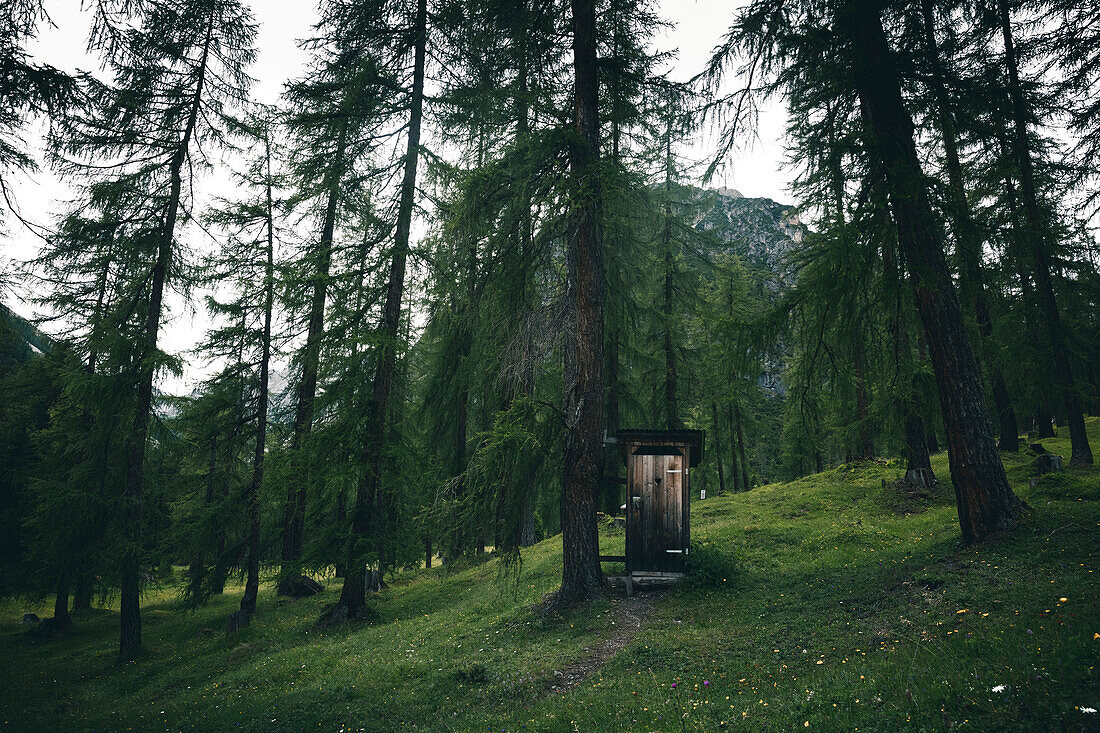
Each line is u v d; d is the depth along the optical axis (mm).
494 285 12977
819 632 7652
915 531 13438
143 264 16016
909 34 9797
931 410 15820
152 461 18500
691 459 14422
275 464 14789
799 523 17406
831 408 16094
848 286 9758
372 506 14828
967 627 6234
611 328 19031
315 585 21906
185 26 15523
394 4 15531
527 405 11875
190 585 16875
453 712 7383
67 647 19078
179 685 12281
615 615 10609
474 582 17750
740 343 10641
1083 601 5961
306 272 15344
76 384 14422
